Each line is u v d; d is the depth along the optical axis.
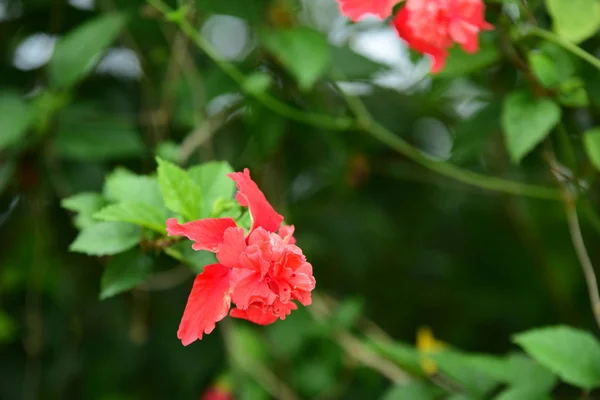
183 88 1.69
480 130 1.63
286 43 1.63
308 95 1.73
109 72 1.75
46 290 1.80
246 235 1.38
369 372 1.74
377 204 1.88
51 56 1.61
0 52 1.72
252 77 1.66
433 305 1.93
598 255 1.89
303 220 1.86
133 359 1.81
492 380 1.56
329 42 1.69
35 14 1.72
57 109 1.64
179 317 1.81
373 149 1.81
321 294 1.79
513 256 1.93
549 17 1.62
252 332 1.75
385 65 1.69
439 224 1.94
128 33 1.71
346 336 1.73
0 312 1.79
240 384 1.72
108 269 1.46
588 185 1.65
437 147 1.85
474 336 1.93
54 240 1.76
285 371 1.75
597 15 1.51
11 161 1.66
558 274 1.88
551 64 1.53
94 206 1.48
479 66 1.57
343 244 1.86
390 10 1.48
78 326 1.80
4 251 1.78
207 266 1.37
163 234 1.45
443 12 1.48
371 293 1.91
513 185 1.68
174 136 1.74
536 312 1.91
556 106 1.54
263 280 1.37
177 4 1.67
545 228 1.90
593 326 1.89
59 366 1.79
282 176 1.79
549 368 1.51
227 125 1.76
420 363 1.61
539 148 1.66
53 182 1.68
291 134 1.78
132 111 1.73
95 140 1.64
